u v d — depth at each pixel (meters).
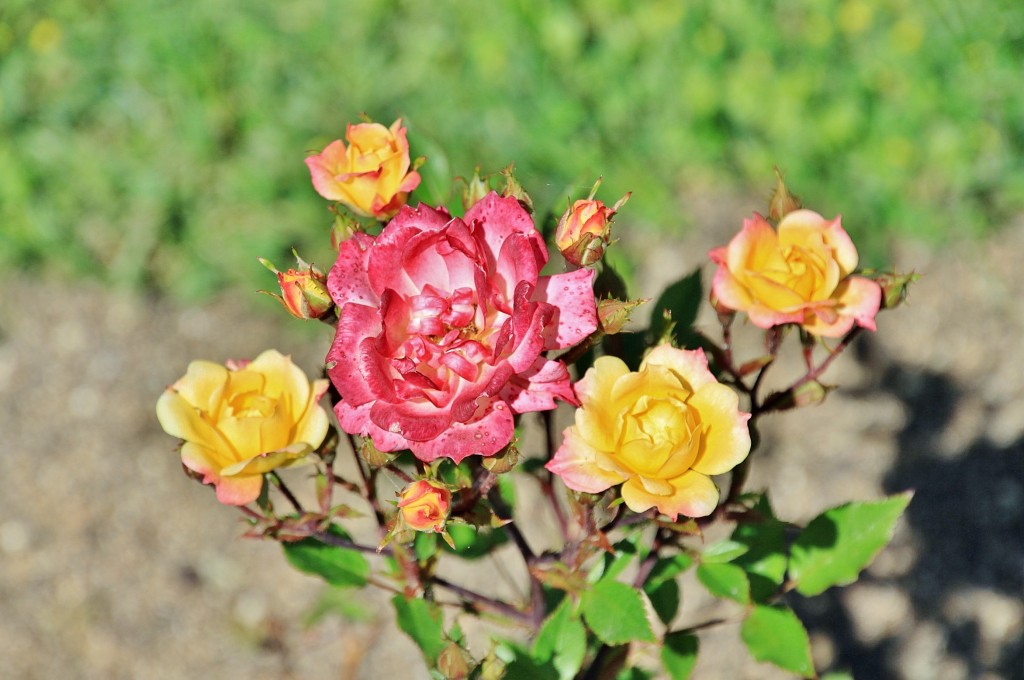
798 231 0.46
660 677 0.60
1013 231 0.97
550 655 0.49
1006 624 0.80
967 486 0.85
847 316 0.45
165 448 0.90
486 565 0.81
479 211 0.42
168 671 0.81
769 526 0.50
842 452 0.87
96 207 0.99
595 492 0.43
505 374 0.41
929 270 0.95
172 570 0.85
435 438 0.41
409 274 0.42
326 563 0.50
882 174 0.99
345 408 0.42
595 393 0.43
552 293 0.42
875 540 0.51
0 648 0.82
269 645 0.82
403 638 0.82
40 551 0.86
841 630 0.80
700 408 0.43
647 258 0.94
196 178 0.98
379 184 0.47
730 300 0.45
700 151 0.99
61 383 0.93
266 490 0.47
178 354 0.92
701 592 0.82
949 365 0.90
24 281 0.97
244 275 0.94
